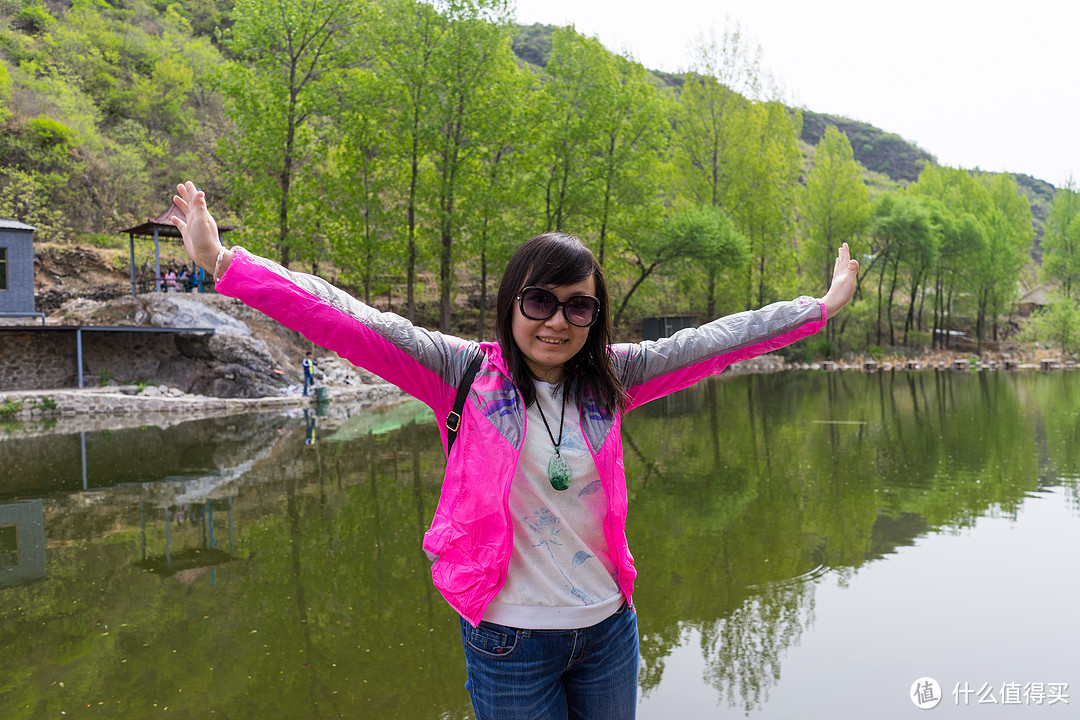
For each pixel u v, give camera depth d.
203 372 20.70
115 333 21.06
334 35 26.03
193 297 22.27
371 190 26.08
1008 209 62.16
